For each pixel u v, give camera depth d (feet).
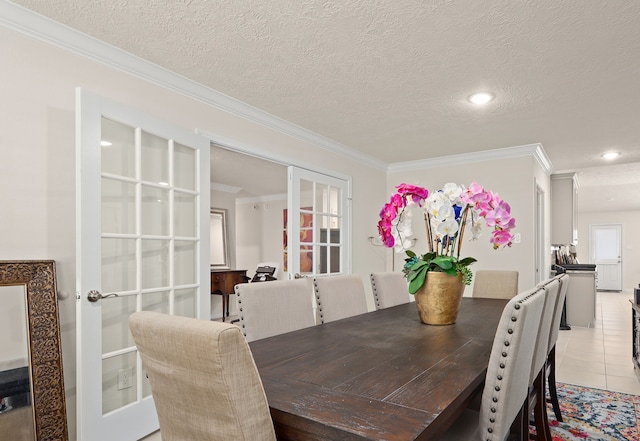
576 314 18.60
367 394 3.42
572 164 17.69
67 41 6.85
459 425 4.54
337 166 14.46
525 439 5.01
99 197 6.68
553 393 8.30
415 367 4.20
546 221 18.44
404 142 13.94
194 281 8.82
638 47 7.28
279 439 3.14
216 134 9.73
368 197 16.31
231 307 22.81
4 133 6.13
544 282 5.89
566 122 11.59
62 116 6.82
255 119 10.84
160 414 3.44
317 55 7.73
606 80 8.70
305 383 3.71
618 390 10.13
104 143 7.09
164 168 8.26
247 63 8.09
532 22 6.52
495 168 15.11
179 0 6.01
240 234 26.68
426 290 6.53
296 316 6.70
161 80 8.43
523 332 3.86
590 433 7.75
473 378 3.84
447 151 15.23
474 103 10.15
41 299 6.21
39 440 5.85
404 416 2.97
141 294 7.53
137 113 7.47
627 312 22.81
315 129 12.46
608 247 35.45
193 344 2.76
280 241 24.72
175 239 8.26
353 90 9.41
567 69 8.21
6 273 5.92
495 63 7.98
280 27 6.76
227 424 2.85
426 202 6.42
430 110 10.69
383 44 7.29
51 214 6.63
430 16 6.40
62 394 6.22
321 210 13.70
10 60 6.22
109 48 7.39
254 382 2.84
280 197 24.93
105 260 7.12
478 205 6.28
